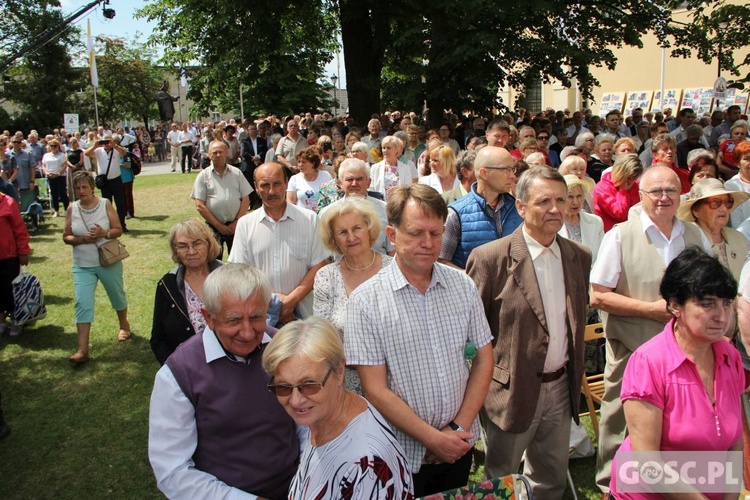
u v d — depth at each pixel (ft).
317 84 98.17
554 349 9.37
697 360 6.98
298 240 13.07
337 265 10.58
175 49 59.06
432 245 7.68
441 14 40.93
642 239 10.39
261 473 7.13
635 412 7.14
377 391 7.72
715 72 73.41
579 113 42.98
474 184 13.47
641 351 7.29
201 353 7.18
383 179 22.95
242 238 13.19
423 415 7.91
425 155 23.84
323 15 61.05
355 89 51.11
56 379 16.57
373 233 10.28
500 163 12.49
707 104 73.67
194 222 10.73
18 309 19.47
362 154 22.58
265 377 7.22
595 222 15.11
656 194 10.09
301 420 5.86
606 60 42.32
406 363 7.88
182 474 6.91
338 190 17.90
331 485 5.65
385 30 49.75
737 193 12.24
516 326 9.14
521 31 40.57
